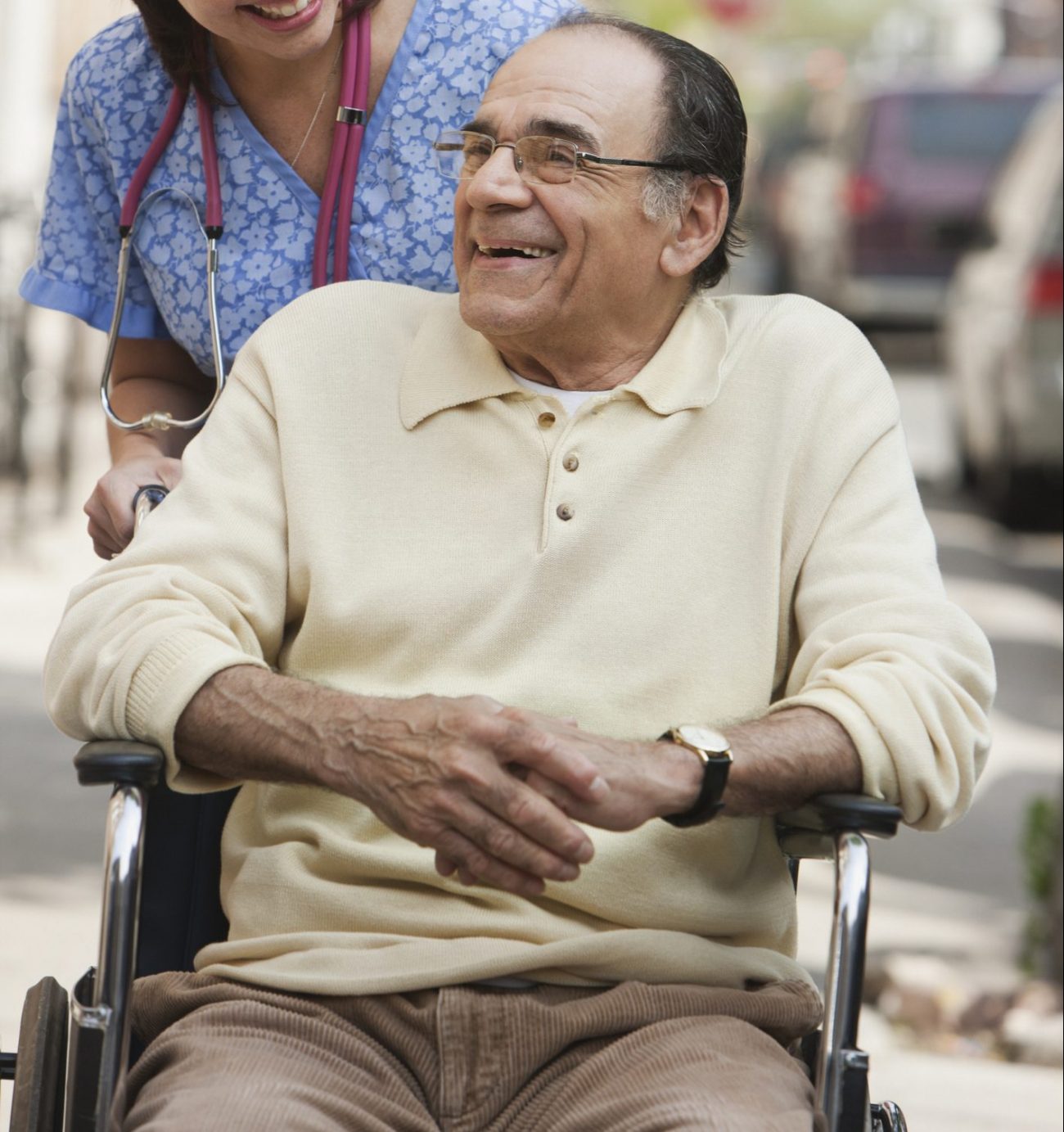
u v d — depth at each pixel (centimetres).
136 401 430
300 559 353
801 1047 346
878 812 310
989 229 1496
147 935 367
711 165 358
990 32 5356
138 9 400
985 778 895
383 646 349
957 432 1542
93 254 430
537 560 346
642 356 362
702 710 343
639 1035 317
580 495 349
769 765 318
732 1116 294
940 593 345
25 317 1155
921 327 2255
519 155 347
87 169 425
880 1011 657
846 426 356
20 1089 305
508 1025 317
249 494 357
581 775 307
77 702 333
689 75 355
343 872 337
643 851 334
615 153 347
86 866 711
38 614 1036
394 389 363
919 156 2233
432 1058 318
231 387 369
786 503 353
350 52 400
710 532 350
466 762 307
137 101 414
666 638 345
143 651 327
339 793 319
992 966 680
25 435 1162
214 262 407
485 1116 316
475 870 313
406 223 407
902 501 354
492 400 356
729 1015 325
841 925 302
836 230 2281
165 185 412
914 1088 581
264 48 383
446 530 352
